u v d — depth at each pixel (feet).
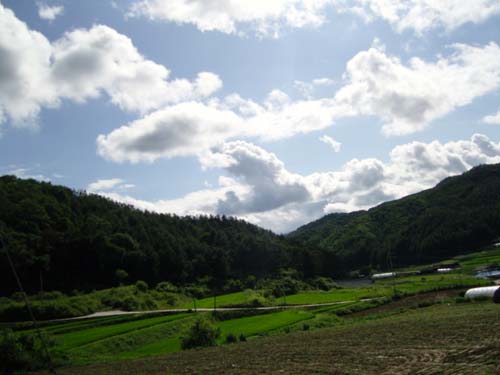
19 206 461.78
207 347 164.66
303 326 207.31
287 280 488.44
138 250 477.77
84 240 451.12
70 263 439.22
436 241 640.17
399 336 123.85
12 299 343.05
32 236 421.18
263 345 145.89
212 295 457.27
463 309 193.57
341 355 104.22
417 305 251.19
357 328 165.37
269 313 286.25
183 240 579.89
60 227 484.33
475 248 611.06
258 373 93.40
